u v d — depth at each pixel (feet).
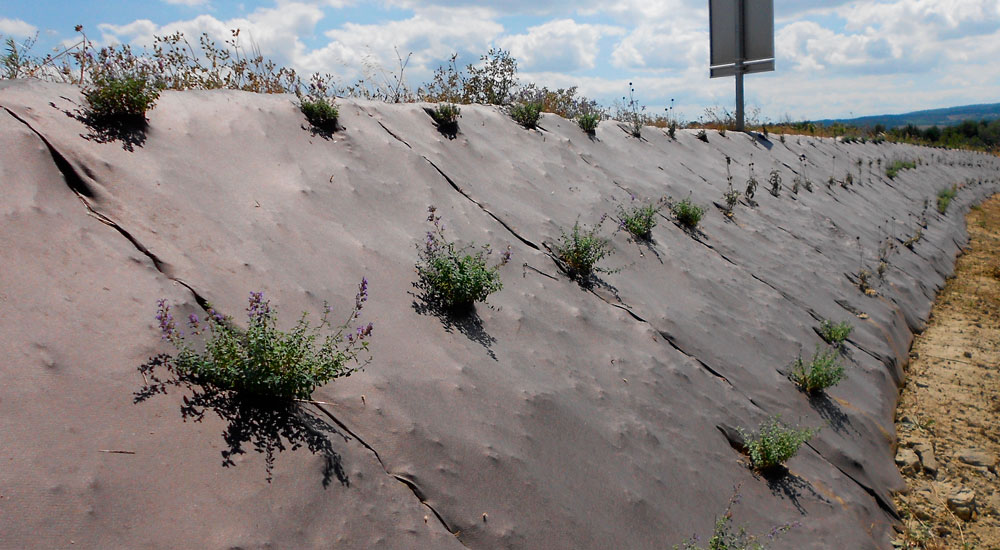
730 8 56.95
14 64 17.58
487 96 32.53
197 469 10.27
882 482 22.16
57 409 9.97
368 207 19.38
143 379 11.10
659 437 17.61
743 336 24.43
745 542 15.89
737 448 19.70
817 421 22.57
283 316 13.88
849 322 30.32
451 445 13.37
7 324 10.73
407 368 14.57
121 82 16.55
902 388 29.73
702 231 30.91
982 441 25.84
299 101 21.71
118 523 9.07
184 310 12.67
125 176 14.94
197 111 18.66
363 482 11.69
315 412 12.34
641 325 21.36
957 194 82.38
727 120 60.08
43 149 14.12
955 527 21.04
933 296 41.88
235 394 11.79
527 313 18.98
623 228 26.66
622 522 14.46
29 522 8.48
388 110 24.49
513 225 22.54
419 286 17.56
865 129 92.32
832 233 40.68
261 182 17.75
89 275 12.37
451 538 11.87
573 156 30.76
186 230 14.57
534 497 13.55
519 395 15.76
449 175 22.95
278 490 10.64
